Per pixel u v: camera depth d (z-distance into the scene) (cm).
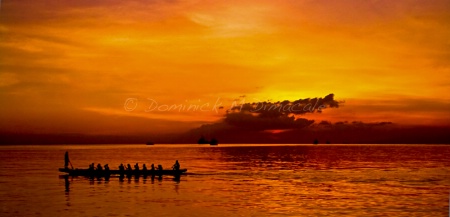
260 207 2205
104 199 2378
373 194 2680
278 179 3528
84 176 3512
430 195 2642
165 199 2402
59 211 2055
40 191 2664
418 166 5216
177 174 3653
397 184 3219
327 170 4522
